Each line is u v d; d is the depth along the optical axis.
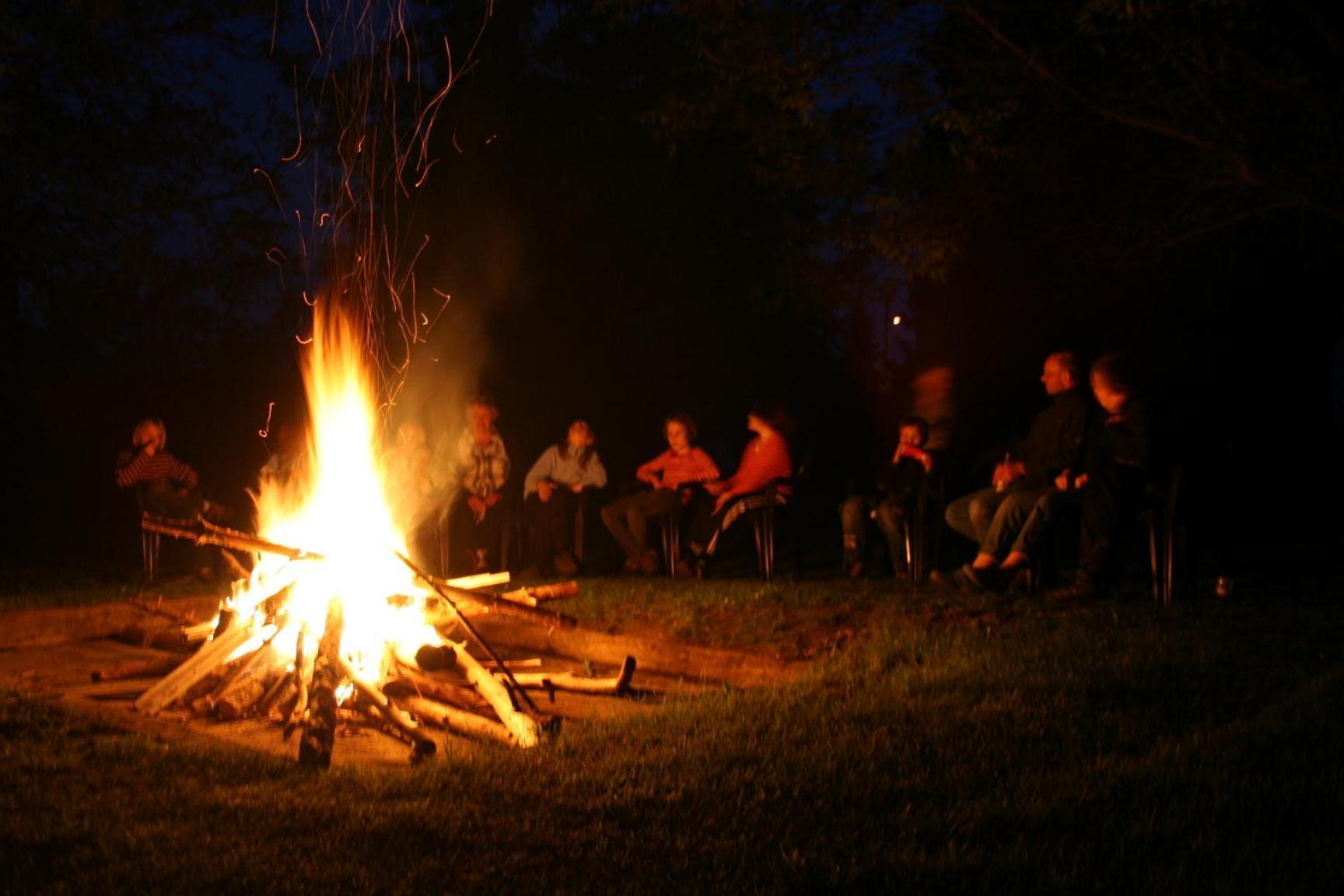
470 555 10.73
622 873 3.63
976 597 7.53
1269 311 13.89
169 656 7.06
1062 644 6.25
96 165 14.00
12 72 12.52
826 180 10.79
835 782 4.44
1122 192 10.97
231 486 16.14
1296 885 3.50
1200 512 7.52
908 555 8.73
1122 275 12.49
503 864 3.68
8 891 3.49
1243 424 14.35
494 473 10.38
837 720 5.23
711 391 19.73
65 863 3.67
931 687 5.72
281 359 16.61
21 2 12.93
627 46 16.53
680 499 9.81
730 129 11.25
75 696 6.02
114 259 14.60
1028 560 7.65
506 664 6.81
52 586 9.73
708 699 5.75
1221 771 4.39
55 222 14.19
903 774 4.52
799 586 8.35
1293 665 5.76
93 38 13.20
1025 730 4.97
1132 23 9.05
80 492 16.27
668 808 4.17
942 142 10.90
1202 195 10.28
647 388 18.80
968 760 4.68
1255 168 9.33
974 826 3.96
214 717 5.68
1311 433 15.07
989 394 16.91
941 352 17.86
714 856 3.75
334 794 4.34
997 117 9.73
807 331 20.53
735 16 10.13
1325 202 9.31
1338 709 5.03
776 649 6.77
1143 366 13.53
